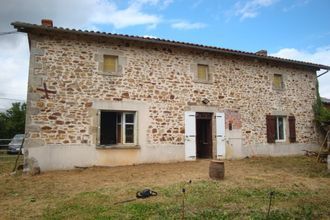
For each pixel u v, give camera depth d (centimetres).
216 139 1056
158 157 946
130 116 936
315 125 1301
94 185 635
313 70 1334
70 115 835
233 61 1121
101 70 887
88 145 851
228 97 1094
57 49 838
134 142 925
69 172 785
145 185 625
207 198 522
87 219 416
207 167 866
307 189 610
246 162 1001
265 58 1153
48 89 816
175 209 457
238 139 1101
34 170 762
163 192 562
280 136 1231
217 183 645
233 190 584
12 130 2508
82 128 847
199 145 1130
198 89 1036
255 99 1155
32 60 808
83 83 859
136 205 477
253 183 657
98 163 861
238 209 462
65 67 842
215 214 437
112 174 758
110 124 921
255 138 1140
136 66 938
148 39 922
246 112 1129
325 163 1001
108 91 890
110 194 552
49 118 810
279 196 550
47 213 449
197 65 1050
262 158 1105
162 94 970
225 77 1095
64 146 820
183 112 1000
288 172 818
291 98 1248
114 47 913
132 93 923
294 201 518
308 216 444
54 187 623
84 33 841
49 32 828
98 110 870
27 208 477
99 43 894
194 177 714
